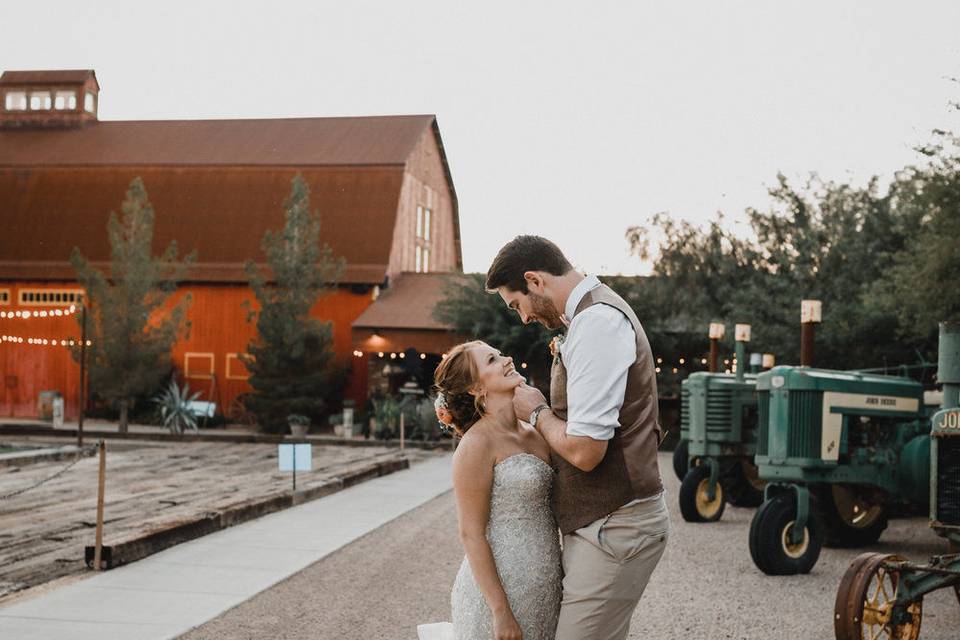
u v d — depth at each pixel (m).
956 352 7.80
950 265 19.25
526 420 3.73
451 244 44.53
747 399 13.48
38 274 36.25
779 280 27.91
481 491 3.77
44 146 40.12
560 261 3.75
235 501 12.30
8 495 9.59
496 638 3.70
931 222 19.86
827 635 6.90
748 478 14.59
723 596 8.22
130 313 29.12
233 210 36.75
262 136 39.44
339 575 8.71
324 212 35.94
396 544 10.49
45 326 36.28
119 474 17.33
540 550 3.80
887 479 10.39
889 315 24.03
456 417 3.93
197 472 17.73
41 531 10.53
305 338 30.39
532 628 3.77
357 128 39.19
